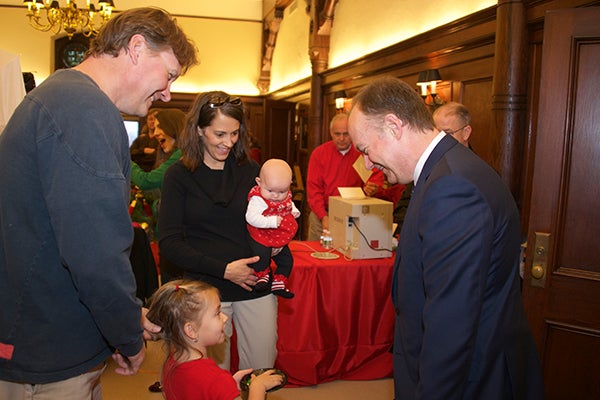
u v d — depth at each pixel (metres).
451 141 1.20
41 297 1.08
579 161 1.91
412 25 4.54
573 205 1.93
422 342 1.09
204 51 10.34
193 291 1.41
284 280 1.88
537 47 2.89
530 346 1.23
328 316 2.74
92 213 1.00
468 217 1.05
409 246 1.17
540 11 2.77
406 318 1.20
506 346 1.15
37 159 1.02
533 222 1.99
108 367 3.01
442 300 1.03
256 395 1.39
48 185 1.01
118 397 2.65
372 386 2.78
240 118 1.75
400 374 1.23
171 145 3.20
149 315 1.43
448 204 1.06
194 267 1.72
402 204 3.30
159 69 1.19
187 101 10.33
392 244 2.87
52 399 1.13
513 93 2.91
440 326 1.02
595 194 1.90
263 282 1.78
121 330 1.10
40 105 1.03
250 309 1.83
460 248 1.03
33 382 1.10
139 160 4.44
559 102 1.91
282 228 1.82
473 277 1.02
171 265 2.11
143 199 3.58
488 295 1.14
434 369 1.03
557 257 1.96
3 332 1.09
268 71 10.41
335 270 2.72
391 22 4.93
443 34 3.82
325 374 2.77
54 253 1.08
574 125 1.91
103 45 1.15
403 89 1.23
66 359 1.12
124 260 1.07
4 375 1.10
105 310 1.06
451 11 3.91
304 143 8.29
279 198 1.79
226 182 1.82
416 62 4.38
